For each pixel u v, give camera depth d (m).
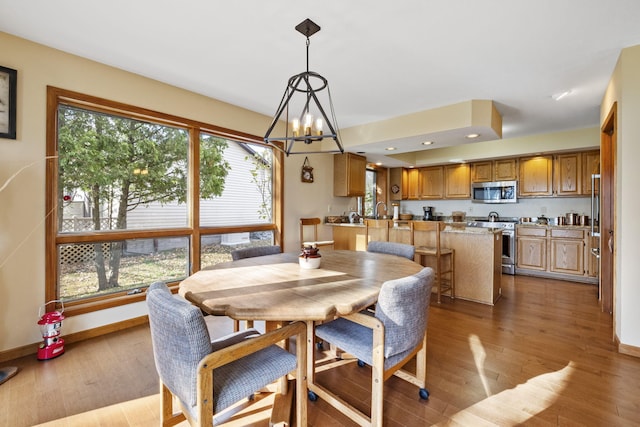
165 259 3.00
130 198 2.78
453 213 6.12
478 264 3.51
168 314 1.08
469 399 1.71
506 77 2.66
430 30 1.98
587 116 3.72
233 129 3.46
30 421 1.54
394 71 2.57
